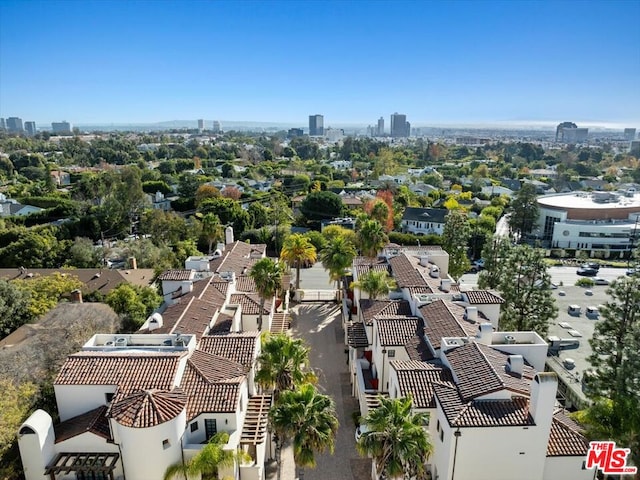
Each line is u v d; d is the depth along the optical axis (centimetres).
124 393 2970
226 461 2805
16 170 19525
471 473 2838
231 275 5606
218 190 13812
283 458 3756
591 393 3697
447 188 18688
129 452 2781
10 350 3753
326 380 4900
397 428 2552
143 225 9819
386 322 4147
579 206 12200
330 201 12369
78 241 8200
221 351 3678
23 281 5659
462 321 4016
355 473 3591
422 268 5681
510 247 5897
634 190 16412
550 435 3027
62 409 3106
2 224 9606
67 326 4366
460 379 3162
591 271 9350
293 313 6688
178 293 5328
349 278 6688
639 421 2877
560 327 6431
